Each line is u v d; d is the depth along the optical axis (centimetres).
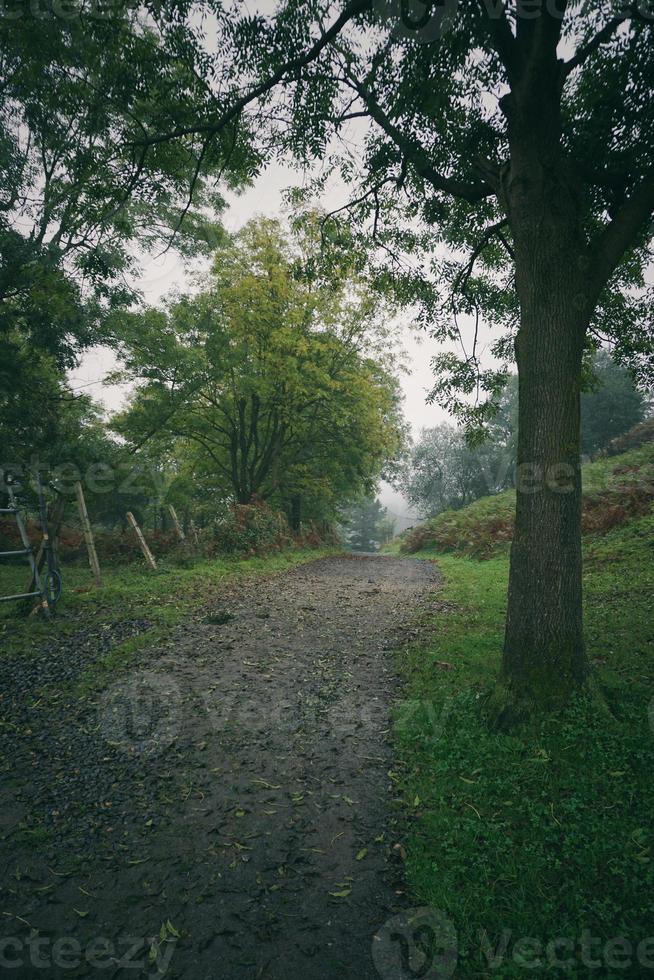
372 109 575
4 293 1216
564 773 358
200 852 318
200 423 2080
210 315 1764
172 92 607
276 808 360
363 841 324
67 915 272
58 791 382
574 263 446
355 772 402
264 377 1811
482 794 350
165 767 414
